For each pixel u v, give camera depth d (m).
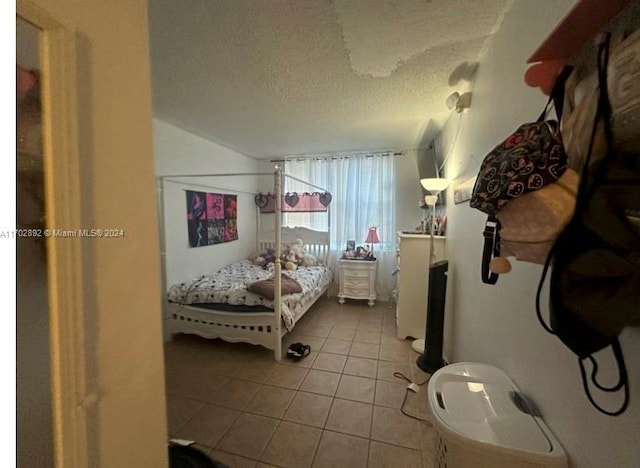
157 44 1.67
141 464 0.67
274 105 2.61
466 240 2.07
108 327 0.58
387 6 1.36
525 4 1.21
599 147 0.59
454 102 2.18
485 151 1.71
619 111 0.56
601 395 0.74
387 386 2.21
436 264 2.44
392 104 2.56
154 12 1.40
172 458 1.17
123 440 0.62
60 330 0.49
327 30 1.54
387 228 4.41
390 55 1.79
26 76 0.45
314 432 1.75
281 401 2.04
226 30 1.54
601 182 0.58
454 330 2.38
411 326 3.04
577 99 0.69
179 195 3.33
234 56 1.80
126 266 0.63
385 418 1.87
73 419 0.51
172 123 3.15
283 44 1.68
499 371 1.26
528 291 1.13
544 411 1.00
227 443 1.67
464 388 1.15
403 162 4.34
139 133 0.66
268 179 4.93
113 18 0.60
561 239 0.63
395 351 2.79
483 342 1.66
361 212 4.49
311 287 3.54
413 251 3.02
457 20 1.45
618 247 0.56
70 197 0.49
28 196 0.45
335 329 3.33
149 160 0.69
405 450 1.61
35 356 0.47
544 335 1.01
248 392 2.14
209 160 3.84
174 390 2.17
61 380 0.49
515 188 0.68
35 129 0.46
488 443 0.87
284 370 2.45
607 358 0.72
